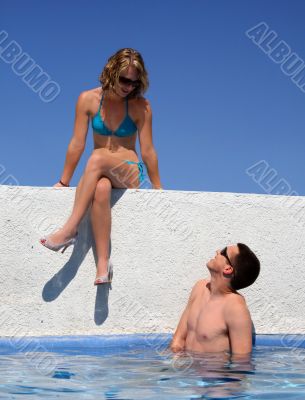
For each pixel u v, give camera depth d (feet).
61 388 8.08
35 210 13.89
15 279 13.65
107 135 14.62
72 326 13.69
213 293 12.49
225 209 14.61
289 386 8.34
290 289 14.65
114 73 13.93
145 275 14.10
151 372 9.42
